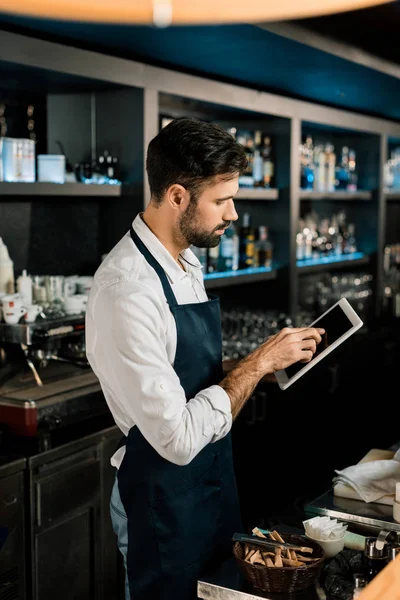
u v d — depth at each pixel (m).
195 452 1.62
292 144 4.48
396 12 3.36
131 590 1.82
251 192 4.26
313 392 4.55
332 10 0.78
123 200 3.50
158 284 1.73
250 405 3.90
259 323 4.34
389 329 5.55
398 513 1.80
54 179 3.22
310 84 4.36
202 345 1.83
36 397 2.79
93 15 0.77
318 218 5.58
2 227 3.29
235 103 3.95
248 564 1.52
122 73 3.21
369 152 5.64
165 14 0.78
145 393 1.59
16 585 2.54
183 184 1.68
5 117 3.32
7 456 2.54
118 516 1.86
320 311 5.47
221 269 4.35
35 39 2.81
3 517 2.47
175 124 1.69
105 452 2.87
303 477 4.45
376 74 4.05
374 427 5.39
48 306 3.16
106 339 1.65
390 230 6.73
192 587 1.80
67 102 3.47
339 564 1.61
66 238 3.57
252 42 3.21
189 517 1.79
